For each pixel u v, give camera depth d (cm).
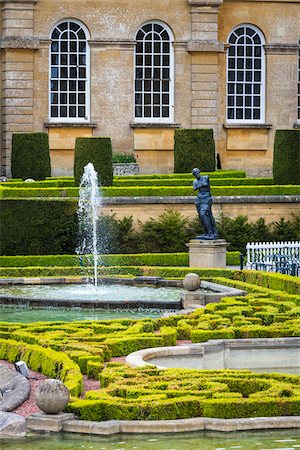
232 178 6856
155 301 4581
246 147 8156
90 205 6062
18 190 6181
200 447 2739
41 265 5816
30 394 3114
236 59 8188
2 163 7850
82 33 7888
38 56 7819
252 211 6322
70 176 7594
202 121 8044
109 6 7881
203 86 8025
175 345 3697
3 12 7812
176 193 6275
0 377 3259
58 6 7819
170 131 7969
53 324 3875
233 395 2948
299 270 5569
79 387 3070
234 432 2844
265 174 8188
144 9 7925
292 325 3875
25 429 2856
